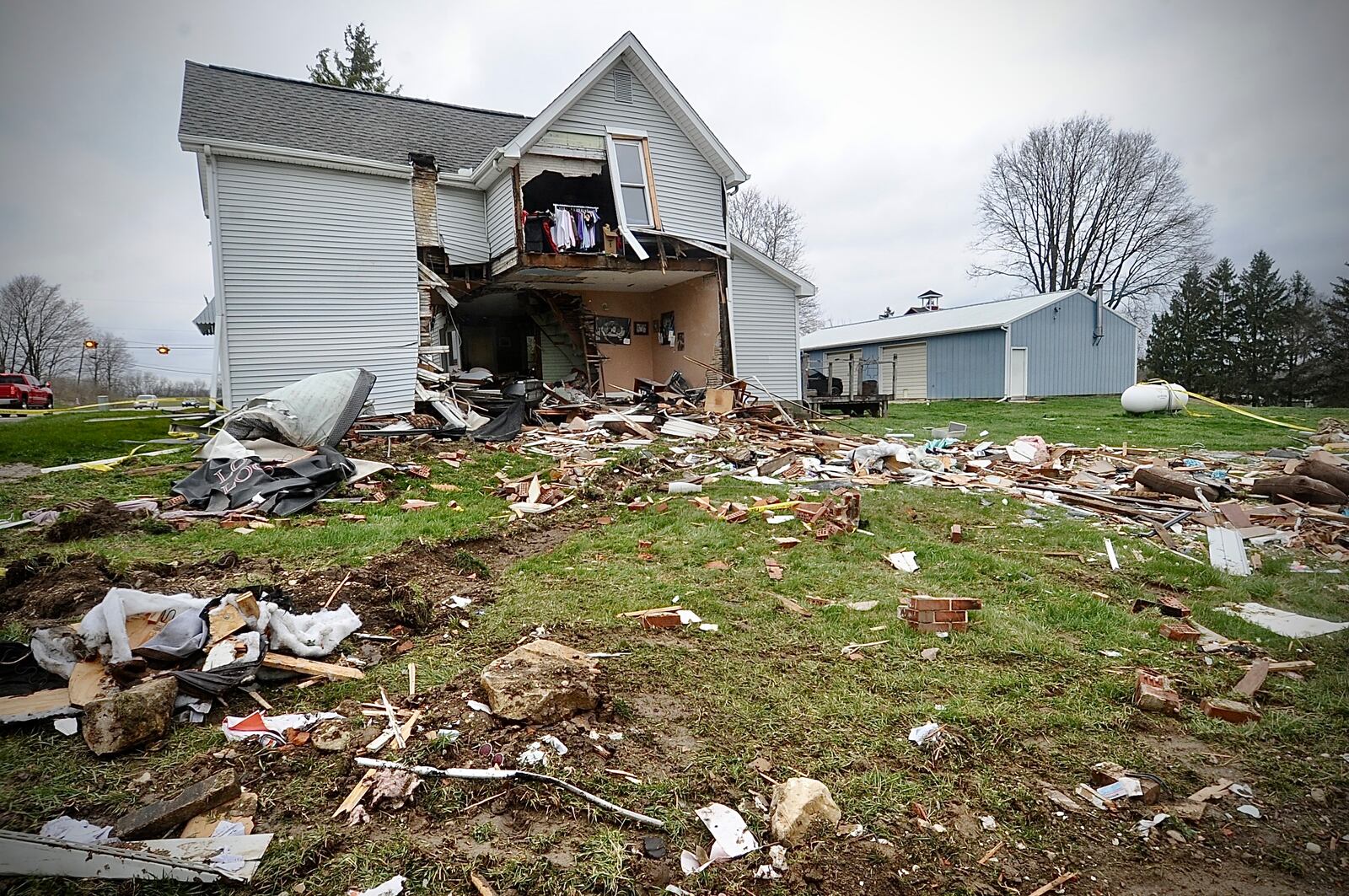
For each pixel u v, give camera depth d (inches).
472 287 594.2
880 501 316.2
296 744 107.0
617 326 701.9
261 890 77.8
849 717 124.5
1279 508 301.4
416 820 91.4
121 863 77.5
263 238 462.6
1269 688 142.3
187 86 522.3
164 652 119.6
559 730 113.1
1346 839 97.1
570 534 261.7
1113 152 1540.4
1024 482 368.2
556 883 81.0
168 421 548.1
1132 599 197.5
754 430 515.2
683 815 95.2
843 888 83.5
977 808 100.7
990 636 164.7
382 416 479.2
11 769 97.3
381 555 211.2
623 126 581.6
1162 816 100.1
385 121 600.4
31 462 357.4
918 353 1120.2
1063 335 1047.0
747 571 212.7
